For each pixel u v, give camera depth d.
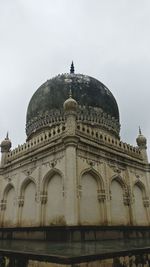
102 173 12.81
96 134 13.80
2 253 7.21
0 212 15.22
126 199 13.85
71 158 11.27
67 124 12.39
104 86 19.84
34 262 7.86
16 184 14.66
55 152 12.45
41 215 11.92
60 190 11.62
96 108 17.47
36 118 17.75
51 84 18.53
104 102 18.27
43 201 12.20
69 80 18.31
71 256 5.57
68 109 12.84
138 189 15.51
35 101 18.66
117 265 6.54
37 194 12.66
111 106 18.78
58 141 12.38
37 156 13.66
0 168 16.52
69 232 9.95
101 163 13.02
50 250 6.97
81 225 10.54
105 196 12.36
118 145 15.05
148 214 15.10
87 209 11.34
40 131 17.19
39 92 18.91
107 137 14.45
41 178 12.77
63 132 12.55
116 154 14.31
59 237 10.50
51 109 17.25
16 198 14.21
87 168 12.02
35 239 11.59
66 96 17.33
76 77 18.86
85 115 16.59
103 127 17.08
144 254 7.49
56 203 11.57
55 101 17.38
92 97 17.69
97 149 13.13
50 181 12.48
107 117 17.75
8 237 13.70
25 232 12.59
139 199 15.18
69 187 10.79
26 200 13.66
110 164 13.64
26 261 6.64
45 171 12.68
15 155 15.91
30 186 13.79
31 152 14.40
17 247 8.01
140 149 17.08
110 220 12.03
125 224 13.13
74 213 10.30
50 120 16.83
